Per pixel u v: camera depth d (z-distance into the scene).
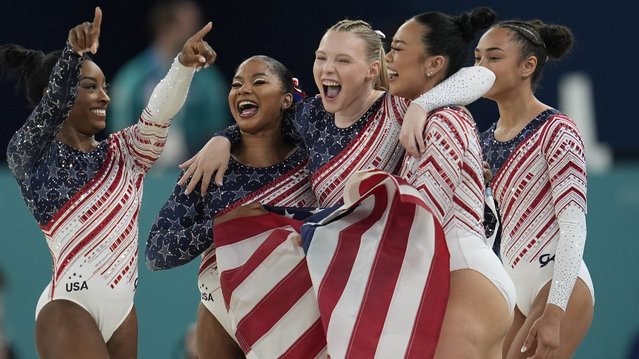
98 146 14.52
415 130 12.19
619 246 20.61
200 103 24.67
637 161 26.61
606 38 28.05
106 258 14.16
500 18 28.45
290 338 12.80
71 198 14.12
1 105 27.09
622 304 20.56
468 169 12.34
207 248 13.77
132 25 29.70
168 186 20.16
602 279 20.59
